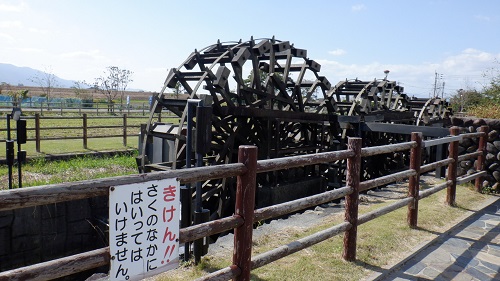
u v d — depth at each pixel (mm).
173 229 2387
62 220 7375
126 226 2162
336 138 12039
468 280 3719
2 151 11148
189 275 3689
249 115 9266
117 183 2094
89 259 2035
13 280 1761
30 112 22984
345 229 3820
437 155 8578
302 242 3322
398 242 4551
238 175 2750
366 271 3801
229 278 2719
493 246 4578
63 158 10789
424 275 3797
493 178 7121
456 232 5012
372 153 4172
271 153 9898
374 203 6652
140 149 9750
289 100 10992
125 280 2189
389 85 15383
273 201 9273
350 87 14352
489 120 7148
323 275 3664
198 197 4094
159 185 2289
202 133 3938
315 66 11914
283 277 3598
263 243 4582
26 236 6957
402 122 14461
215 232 2617
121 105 28922
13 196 1706
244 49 9492
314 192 10594
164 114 27250
